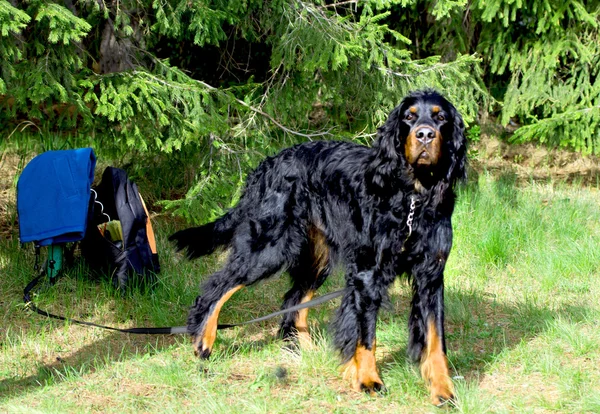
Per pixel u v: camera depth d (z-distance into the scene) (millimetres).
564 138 7266
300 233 4070
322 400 3555
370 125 6242
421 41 8305
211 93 5852
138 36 6250
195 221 5406
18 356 4090
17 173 6715
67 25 4621
